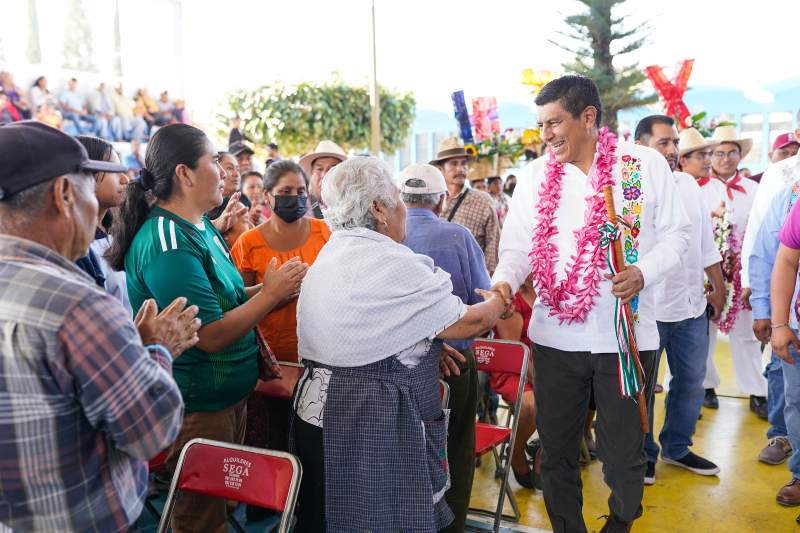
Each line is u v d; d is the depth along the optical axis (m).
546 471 2.46
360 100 8.47
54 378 1.10
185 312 1.42
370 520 1.68
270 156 7.81
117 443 1.14
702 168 4.19
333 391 1.71
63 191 1.17
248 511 2.99
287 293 1.97
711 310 3.78
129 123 8.59
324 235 2.97
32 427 1.09
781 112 9.66
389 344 1.67
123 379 1.10
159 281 1.88
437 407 1.81
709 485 3.38
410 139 12.01
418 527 1.68
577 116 2.25
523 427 3.26
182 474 1.85
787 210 2.81
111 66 8.46
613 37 7.19
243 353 2.12
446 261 2.59
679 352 3.44
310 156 4.50
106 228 2.73
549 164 2.38
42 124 1.19
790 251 2.58
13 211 1.14
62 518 1.14
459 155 4.46
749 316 4.33
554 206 2.31
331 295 1.69
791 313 2.66
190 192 2.01
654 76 5.73
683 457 3.55
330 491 1.72
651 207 2.27
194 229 2.03
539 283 2.35
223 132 8.54
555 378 2.39
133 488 1.27
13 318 1.07
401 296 1.66
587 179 2.28
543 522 3.03
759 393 4.36
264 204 4.86
